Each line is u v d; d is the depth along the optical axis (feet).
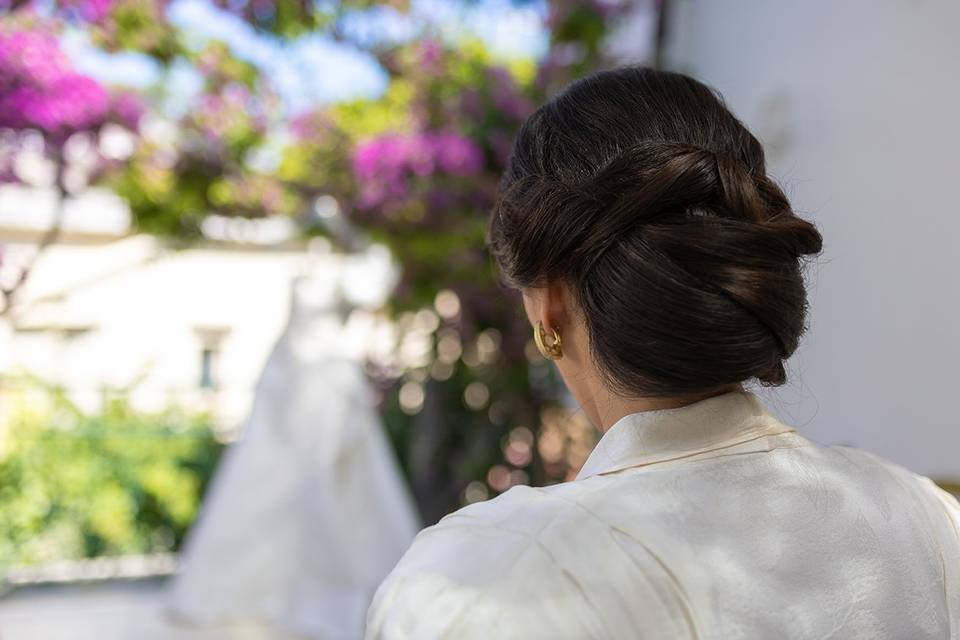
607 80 2.16
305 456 10.45
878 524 1.94
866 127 7.67
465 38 12.10
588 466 2.01
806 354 8.32
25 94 9.05
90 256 16.55
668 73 2.17
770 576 1.73
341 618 10.08
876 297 7.47
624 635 1.60
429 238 12.34
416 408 14.62
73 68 9.57
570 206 1.95
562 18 11.61
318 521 10.31
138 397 15.38
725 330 1.80
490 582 1.62
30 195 11.21
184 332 18.66
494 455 13.50
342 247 12.42
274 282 19.61
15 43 8.94
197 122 11.57
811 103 8.41
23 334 15.78
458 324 13.47
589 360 2.12
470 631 1.57
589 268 1.93
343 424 10.59
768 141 8.88
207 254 18.95
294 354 10.97
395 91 12.19
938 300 6.77
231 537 10.14
